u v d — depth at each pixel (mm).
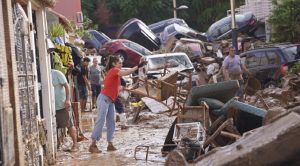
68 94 15156
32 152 11312
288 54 28844
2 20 9438
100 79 28844
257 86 20203
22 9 11352
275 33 38688
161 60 34250
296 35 37688
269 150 5090
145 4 78188
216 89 13453
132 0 78062
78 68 22156
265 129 5629
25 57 11250
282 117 5695
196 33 52344
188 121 13195
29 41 12031
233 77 22703
